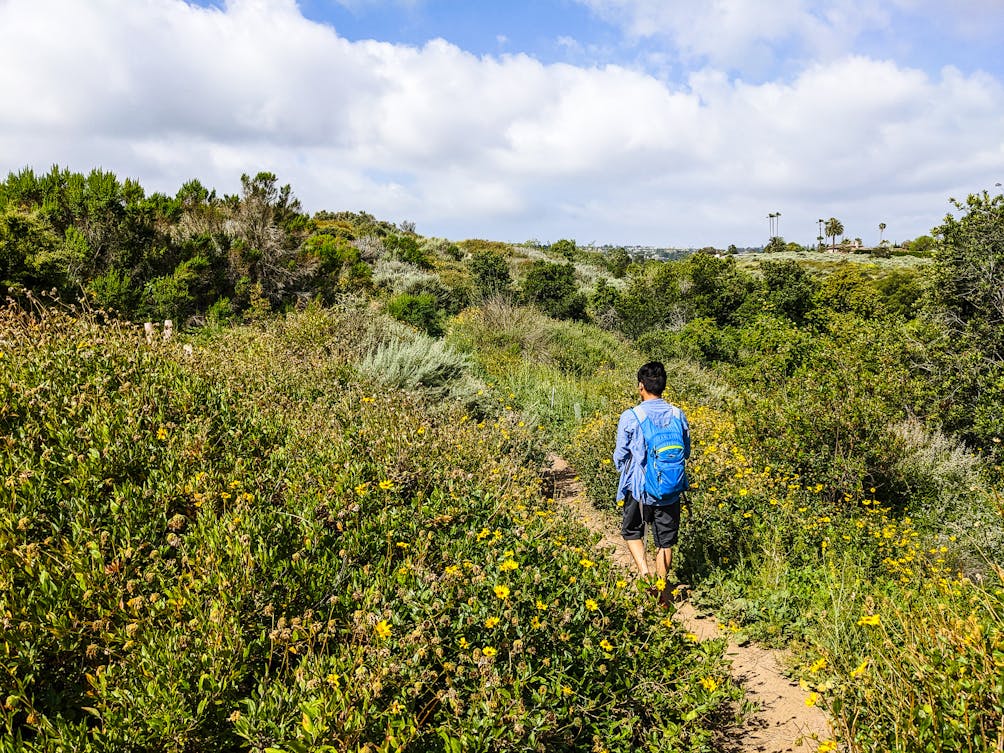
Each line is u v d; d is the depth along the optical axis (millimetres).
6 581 2332
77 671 2289
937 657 2254
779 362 10305
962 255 10039
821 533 4930
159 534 2984
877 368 7727
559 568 3174
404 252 31188
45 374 4055
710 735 2598
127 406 3936
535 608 2688
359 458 4137
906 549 4926
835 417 6207
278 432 4477
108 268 10016
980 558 4895
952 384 9023
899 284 29844
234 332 7934
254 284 12367
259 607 2525
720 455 5930
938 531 5727
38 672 2195
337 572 2924
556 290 24719
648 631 2893
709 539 4875
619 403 8844
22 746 1846
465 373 8883
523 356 14055
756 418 6840
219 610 2348
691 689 2717
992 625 2400
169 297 9992
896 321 10070
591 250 60250
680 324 27938
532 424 8109
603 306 26438
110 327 5441
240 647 2305
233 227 13336
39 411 3660
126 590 2480
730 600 4207
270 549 2830
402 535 3295
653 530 4262
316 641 2555
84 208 10219
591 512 6113
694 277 31266
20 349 4340
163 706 2029
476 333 15266
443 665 2309
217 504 3322
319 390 5805
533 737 2117
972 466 7152
